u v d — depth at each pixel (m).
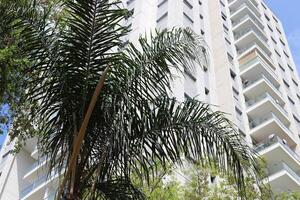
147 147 7.44
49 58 6.92
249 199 14.10
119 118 6.59
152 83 7.16
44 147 7.18
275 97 38.94
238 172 6.96
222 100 35.47
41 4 9.33
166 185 14.80
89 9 6.88
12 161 35.00
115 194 6.72
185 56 7.64
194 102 7.51
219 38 42.12
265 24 51.84
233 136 7.20
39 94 6.91
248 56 41.66
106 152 6.54
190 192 14.96
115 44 6.96
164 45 7.61
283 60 49.22
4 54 8.48
